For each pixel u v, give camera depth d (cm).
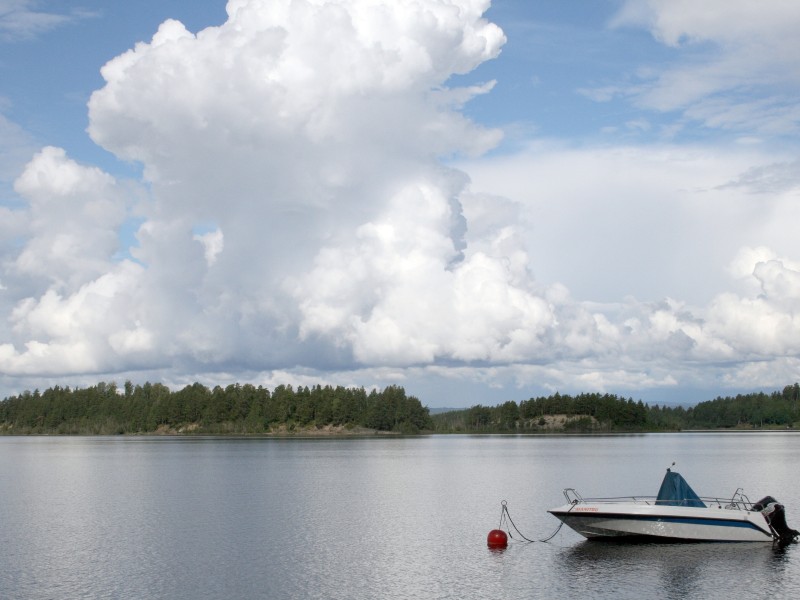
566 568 4641
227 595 4081
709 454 17350
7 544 5462
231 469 12912
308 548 5291
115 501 8075
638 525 5172
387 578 4425
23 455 17950
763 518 5175
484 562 4822
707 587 4216
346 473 11950
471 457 16638
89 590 4184
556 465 13638
